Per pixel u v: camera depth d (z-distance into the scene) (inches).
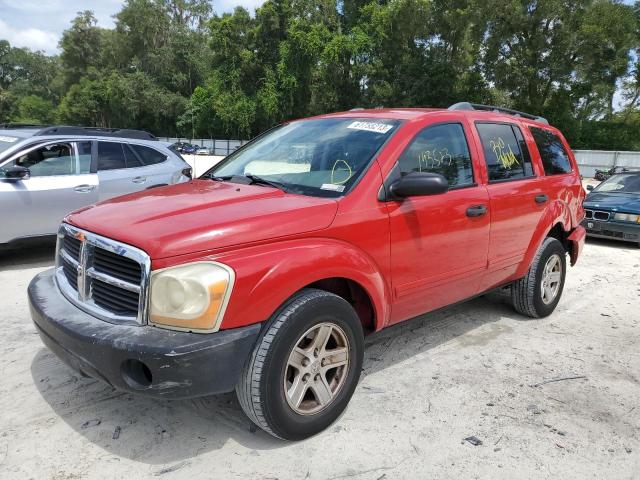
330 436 118.6
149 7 2812.5
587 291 248.8
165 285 97.0
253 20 2049.7
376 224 125.9
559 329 193.8
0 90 3671.3
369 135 141.3
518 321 199.8
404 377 149.6
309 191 129.5
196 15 2999.5
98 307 108.3
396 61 1745.8
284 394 108.4
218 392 101.3
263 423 108.3
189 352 94.8
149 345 94.3
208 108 2405.3
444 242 144.7
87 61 3331.7
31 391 134.8
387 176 131.3
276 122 2062.0
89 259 111.2
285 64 1902.1
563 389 145.5
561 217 199.2
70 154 270.1
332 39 1802.4
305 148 146.6
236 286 99.8
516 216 172.7
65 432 117.2
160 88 2738.7
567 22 1369.3
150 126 2913.4
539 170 191.3
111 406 128.6
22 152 254.7
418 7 1574.8
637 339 186.1
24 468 104.7
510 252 174.2
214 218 107.2
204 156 2016.5
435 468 108.9
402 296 137.3
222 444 114.5
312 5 1980.8
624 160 1235.2
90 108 2837.1
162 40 2881.4
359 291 130.3
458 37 1621.6
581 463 112.3
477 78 1603.1
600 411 134.2
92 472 104.2
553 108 1513.3
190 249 99.3
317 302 110.7
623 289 254.8
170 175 308.8
